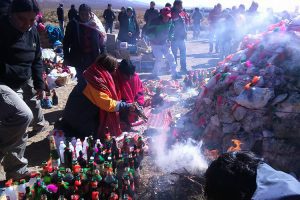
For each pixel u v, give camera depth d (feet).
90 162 13.38
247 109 16.33
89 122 18.22
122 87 20.48
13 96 13.51
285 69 16.38
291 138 15.44
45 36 44.75
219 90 18.11
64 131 18.40
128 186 13.01
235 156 5.48
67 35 21.38
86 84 18.08
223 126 16.93
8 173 14.49
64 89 29.09
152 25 32.68
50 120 22.17
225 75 17.99
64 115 18.76
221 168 5.24
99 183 12.82
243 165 5.26
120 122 19.56
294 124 15.31
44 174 13.23
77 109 18.13
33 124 19.52
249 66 17.46
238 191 5.01
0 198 12.56
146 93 25.80
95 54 21.38
